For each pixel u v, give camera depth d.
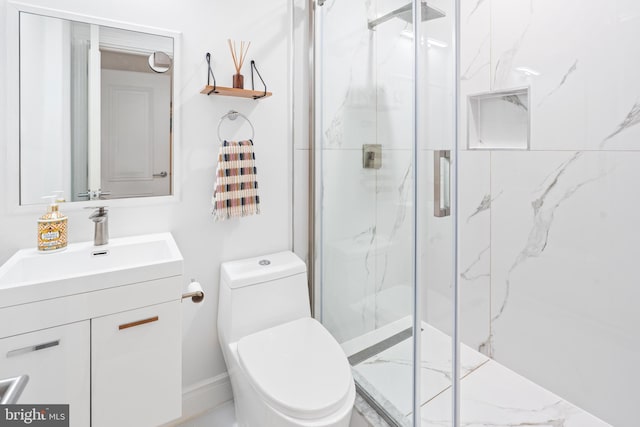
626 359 1.32
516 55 1.57
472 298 1.88
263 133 1.68
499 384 1.64
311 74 1.75
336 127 1.60
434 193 1.05
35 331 0.93
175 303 1.14
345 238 1.57
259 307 1.50
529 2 1.51
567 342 1.50
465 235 1.89
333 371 1.21
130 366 1.07
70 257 1.18
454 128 0.98
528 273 1.62
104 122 1.33
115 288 1.03
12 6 1.16
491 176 1.74
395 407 1.28
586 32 1.33
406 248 1.18
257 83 1.64
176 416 1.16
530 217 1.59
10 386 0.48
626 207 1.28
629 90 1.24
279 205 1.77
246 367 1.21
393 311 1.27
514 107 1.67
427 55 1.04
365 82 1.38
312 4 1.71
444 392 1.08
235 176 1.54
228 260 1.65
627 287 1.30
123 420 1.07
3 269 1.02
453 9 0.96
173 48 1.43
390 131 1.24
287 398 1.07
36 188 1.23
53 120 1.25
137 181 1.40
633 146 1.24
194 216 1.54
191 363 1.60
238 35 1.57
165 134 1.44
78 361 0.99
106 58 1.32
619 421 1.35
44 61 1.22
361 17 1.38
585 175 1.38
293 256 1.73
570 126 1.41
